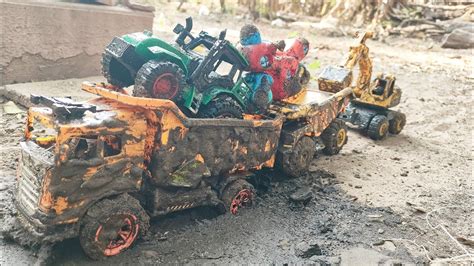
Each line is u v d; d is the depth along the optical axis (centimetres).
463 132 57
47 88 53
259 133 34
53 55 57
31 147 28
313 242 31
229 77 32
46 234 26
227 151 32
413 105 65
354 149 49
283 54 38
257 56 34
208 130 31
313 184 40
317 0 121
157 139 29
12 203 32
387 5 116
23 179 29
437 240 33
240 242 31
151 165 29
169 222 32
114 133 27
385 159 47
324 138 45
